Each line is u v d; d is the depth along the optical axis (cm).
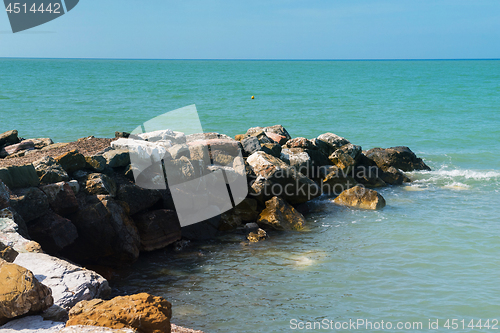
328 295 714
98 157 951
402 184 1523
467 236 979
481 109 3806
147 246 903
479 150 2131
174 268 839
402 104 4228
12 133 1477
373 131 2683
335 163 1512
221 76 10288
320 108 3872
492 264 826
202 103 4225
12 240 608
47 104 3919
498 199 1311
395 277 777
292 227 1055
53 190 799
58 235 764
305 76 10562
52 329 420
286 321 636
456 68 17275
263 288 744
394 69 16350
